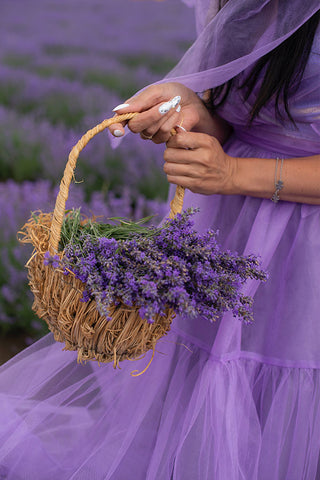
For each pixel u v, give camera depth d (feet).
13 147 13.58
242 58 4.75
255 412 5.09
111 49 28.76
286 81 4.75
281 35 4.62
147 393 5.32
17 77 19.95
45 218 4.85
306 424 5.08
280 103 4.86
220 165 4.83
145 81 21.33
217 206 5.30
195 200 5.41
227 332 5.00
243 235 5.15
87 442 5.37
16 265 7.91
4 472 5.32
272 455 5.09
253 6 4.66
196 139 4.77
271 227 5.04
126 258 4.42
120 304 4.43
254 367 5.15
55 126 16.42
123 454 5.21
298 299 5.01
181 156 4.78
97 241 4.47
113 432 5.31
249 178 4.90
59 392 5.51
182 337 5.32
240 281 4.55
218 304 4.50
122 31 33.35
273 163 4.90
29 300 7.58
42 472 5.31
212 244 4.58
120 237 4.75
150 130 4.74
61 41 30.14
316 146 4.94
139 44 29.78
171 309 4.54
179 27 34.65
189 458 5.01
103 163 11.85
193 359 5.30
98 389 5.50
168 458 5.13
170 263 4.37
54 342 5.70
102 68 23.13
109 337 4.51
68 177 4.48
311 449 5.12
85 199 11.23
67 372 5.60
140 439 5.30
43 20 35.22
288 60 4.71
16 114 16.52
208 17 5.15
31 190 10.30
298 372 5.07
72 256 4.45
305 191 4.90
